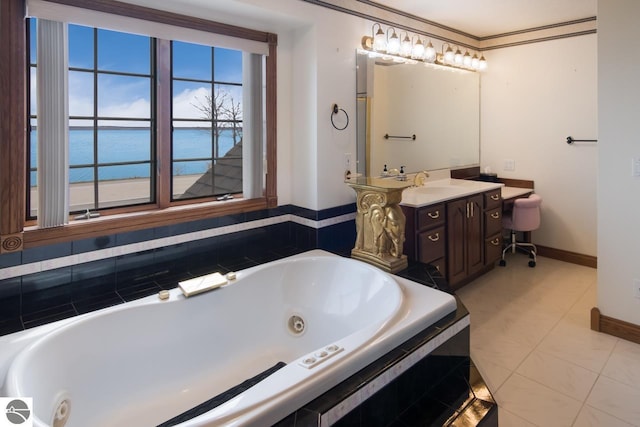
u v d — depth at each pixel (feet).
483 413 5.36
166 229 8.36
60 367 5.26
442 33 13.30
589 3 11.34
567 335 9.04
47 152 6.67
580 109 13.12
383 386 4.88
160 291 7.16
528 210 13.02
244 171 9.72
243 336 7.52
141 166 8.15
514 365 7.91
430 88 12.94
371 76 10.91
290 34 9.99
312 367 4.53
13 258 6.56
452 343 6.06
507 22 13.07
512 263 14.10
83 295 7.36
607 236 8.81
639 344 8.53
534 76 13.99
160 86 8.09
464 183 13.24
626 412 6.53
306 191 10.13
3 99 6.15
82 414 5.51
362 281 7.64
